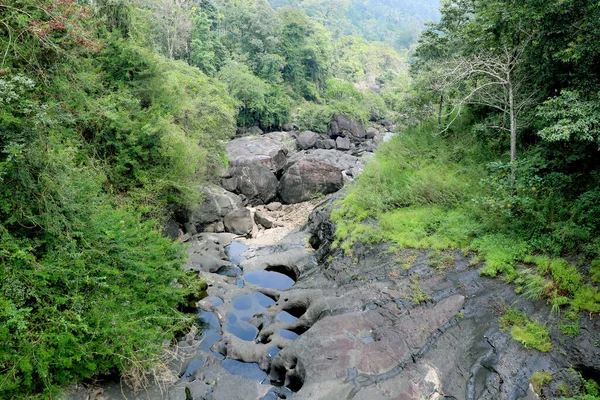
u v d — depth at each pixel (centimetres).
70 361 546
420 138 1424
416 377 637
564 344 618
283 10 5312
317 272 1090
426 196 1121
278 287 1118
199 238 1448
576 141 816
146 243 875
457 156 1231
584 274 691
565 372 588
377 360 679
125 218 887
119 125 1064
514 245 810
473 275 812
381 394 612
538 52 908
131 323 640
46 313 574
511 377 604
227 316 948
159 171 1206
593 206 757
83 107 973
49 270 595
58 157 653
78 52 856
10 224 607
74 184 729
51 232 632
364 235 1073
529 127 1016
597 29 730
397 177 1259
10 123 562
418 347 693
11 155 524
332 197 1494
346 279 973
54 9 708
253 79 3841
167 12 3108
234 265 1238
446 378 630
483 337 676
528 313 689
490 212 919
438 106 1554
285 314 951
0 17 648
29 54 701
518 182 866
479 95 1084
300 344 745
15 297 547
